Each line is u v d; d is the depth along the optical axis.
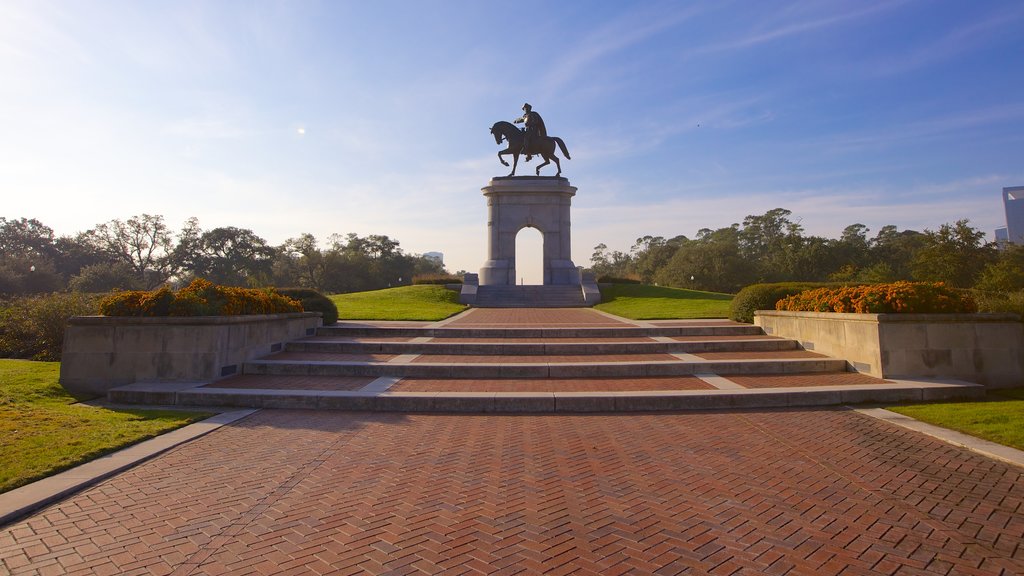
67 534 4.87
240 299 13.30
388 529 5.03
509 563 4.39
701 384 11.27
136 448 7.34
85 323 11.53
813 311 14.66
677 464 6.93
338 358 13.73
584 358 13.65
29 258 59.94
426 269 116.94
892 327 11.62
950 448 7.53
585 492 5.97
